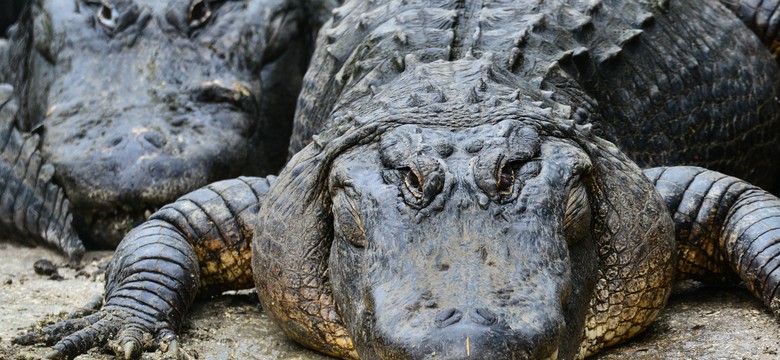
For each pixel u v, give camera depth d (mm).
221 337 8508
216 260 9242
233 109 12586
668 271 8078
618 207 7789
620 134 9570
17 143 12359
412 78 8250
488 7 9680
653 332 8273
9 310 9258
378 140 7418
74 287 10328
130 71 12609
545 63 8984
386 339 6023
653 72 9984
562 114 7922
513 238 6523
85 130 12055
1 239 12727
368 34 9844
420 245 6516
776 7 11484
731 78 10703
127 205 11656
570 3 9984
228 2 13281
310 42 13953
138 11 12930
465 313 5957
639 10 10289
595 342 7848
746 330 8062
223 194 9320
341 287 7199
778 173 11578
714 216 8703
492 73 8148
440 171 6812
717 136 10492
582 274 7285
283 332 8461
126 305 8484
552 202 6840
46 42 13141
